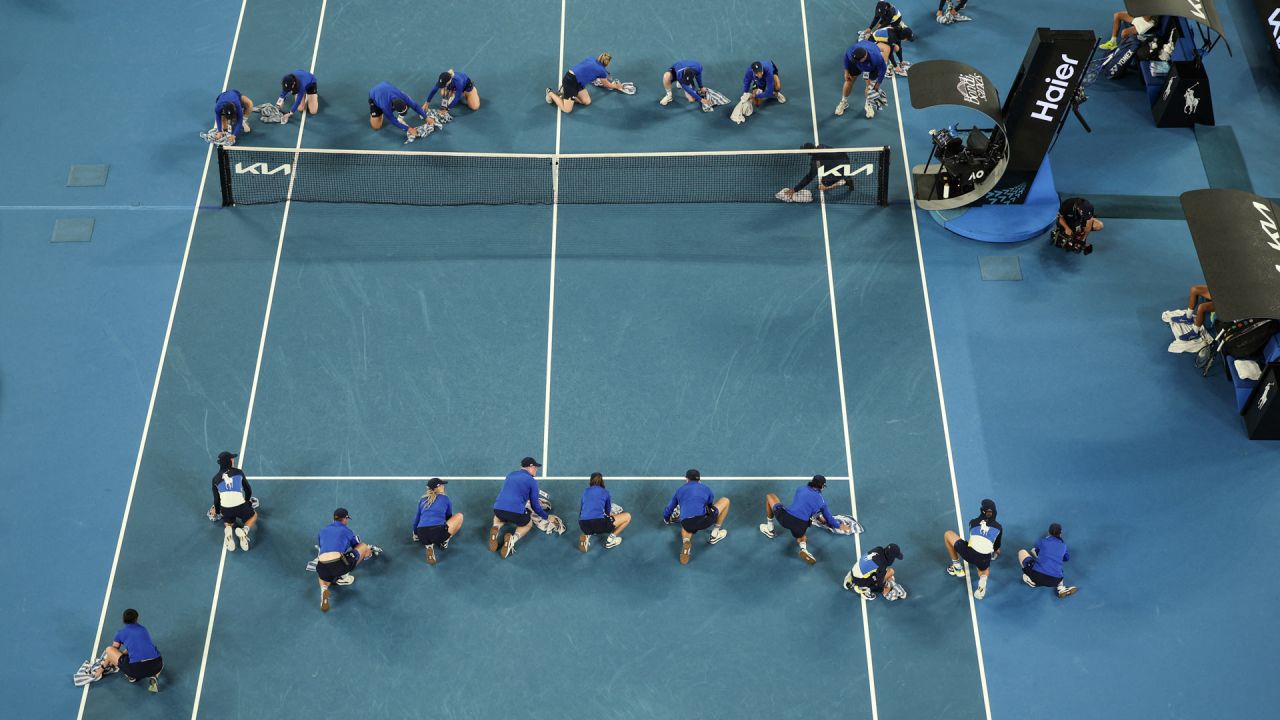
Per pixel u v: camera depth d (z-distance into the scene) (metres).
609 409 19.95
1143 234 21.84
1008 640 17.94
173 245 21.67
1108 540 18.77
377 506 19.06
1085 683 17.56
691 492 18.11
